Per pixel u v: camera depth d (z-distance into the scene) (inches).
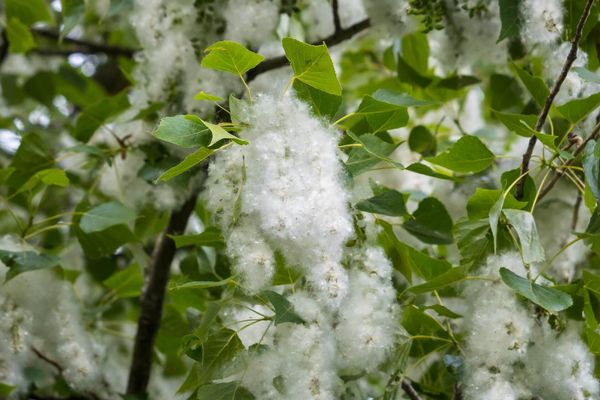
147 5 62.8
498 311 55.8
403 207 56.9
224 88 62.0
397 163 55.9
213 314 55.7
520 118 56.7
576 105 55.9
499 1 59.2
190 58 62.4
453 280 55.7
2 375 61.7
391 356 57.2
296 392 54.7
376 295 56.2
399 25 63.7
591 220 56.2
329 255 53.7
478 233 56.9
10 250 61.3
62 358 63.6
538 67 63.6
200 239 56.6
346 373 57.4
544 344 56.7
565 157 55.4
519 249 56.2
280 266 54.9
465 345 57.3
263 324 57.0
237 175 54.2
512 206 55.4
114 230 62.6
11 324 61.1
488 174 63.8
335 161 54.4
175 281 58.0
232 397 55.0
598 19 61.2
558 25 59.1
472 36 63.2
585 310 56.6
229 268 62.1
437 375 61.4
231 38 62.0
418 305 59.4
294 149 54.0
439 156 56.6
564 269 61.2
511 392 55.4
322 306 55.1
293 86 56.2
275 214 53.1
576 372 56.5
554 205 61.4
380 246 57.7
